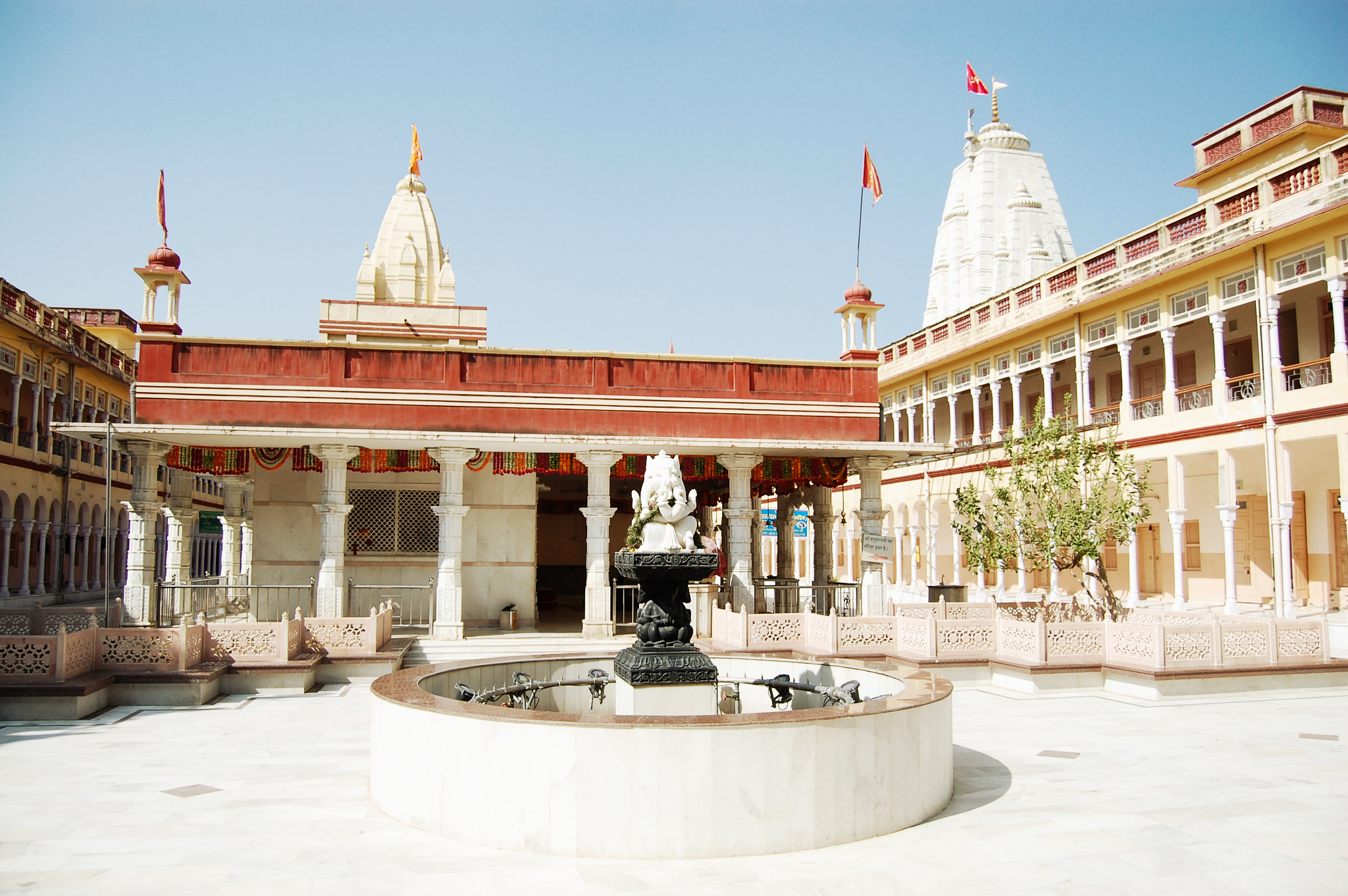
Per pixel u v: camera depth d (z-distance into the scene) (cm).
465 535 1906
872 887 568
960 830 684
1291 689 1328
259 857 625
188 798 774
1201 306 2059
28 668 1151
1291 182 1841
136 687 1219
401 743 716
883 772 677
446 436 1608
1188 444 2067
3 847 645
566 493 3023
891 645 1523
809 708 966
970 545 1830
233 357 1603
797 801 634
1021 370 2683
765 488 2202
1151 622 1410
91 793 790
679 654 830
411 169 2712
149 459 1571
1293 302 2086
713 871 593
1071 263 2488
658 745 621
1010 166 3841
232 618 1973
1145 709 1204
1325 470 2059
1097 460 1784
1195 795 781
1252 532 2241
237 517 2189
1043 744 989
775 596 2017
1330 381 1884
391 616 1611
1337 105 2230
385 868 602
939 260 4034
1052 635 1380
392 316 2367
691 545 856
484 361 1677
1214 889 570
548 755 633
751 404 1761
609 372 1722
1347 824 701
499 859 618
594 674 1016
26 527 2862
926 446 1773
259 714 1166
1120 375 2598
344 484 1617
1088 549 1617
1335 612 1930
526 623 1903
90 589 3388
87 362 3212
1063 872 595
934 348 3158
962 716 1152
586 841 620
